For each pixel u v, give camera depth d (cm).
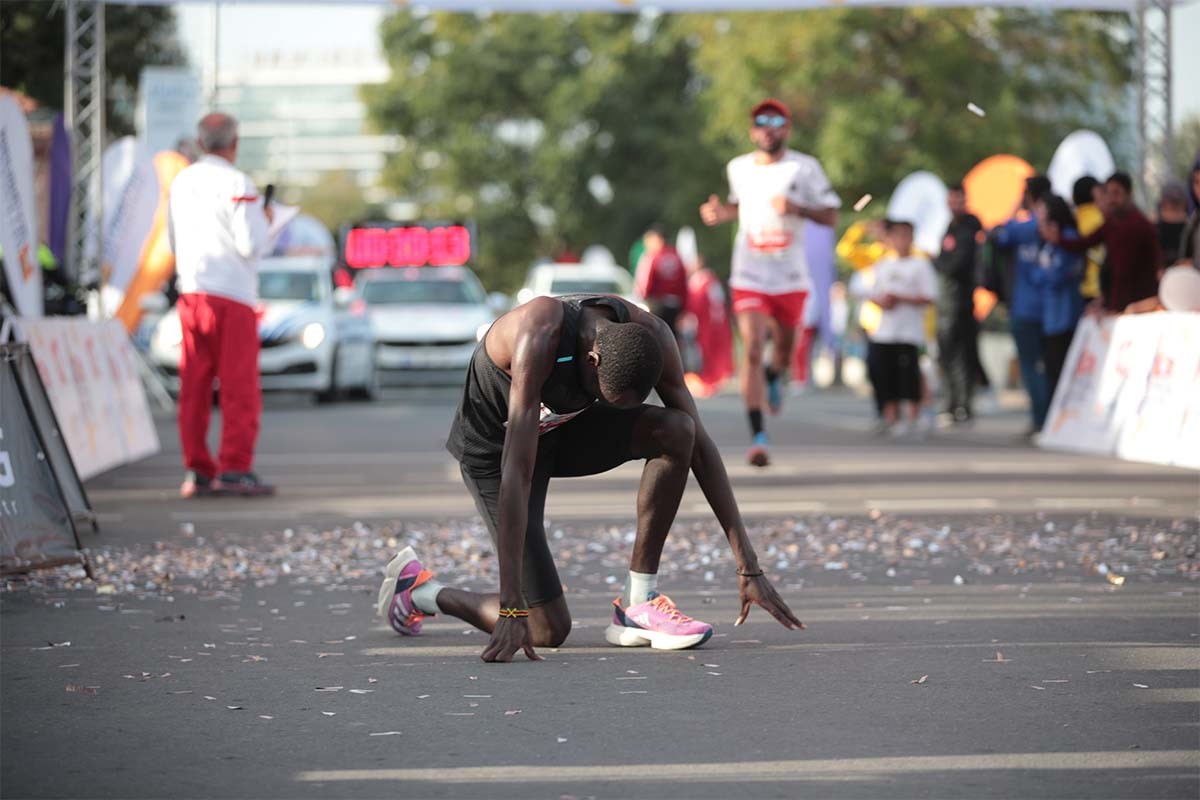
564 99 11019
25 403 1536
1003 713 984
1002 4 3319
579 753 891
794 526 1919
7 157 2342
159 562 1658
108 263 3619
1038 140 7438
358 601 1441
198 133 2289
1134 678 1085
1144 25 3525
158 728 952
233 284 2291
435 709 999
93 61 3450
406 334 5338
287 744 913
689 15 8275
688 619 1198
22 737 932
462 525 1972
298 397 5491
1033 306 3266
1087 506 2130
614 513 2114
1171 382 2762
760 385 2508
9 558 1483
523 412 1102
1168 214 3111
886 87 7475
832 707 1002
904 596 1447
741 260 2502
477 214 11512
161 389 4591
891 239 3522
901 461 2870
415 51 11744
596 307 1121
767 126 2459
